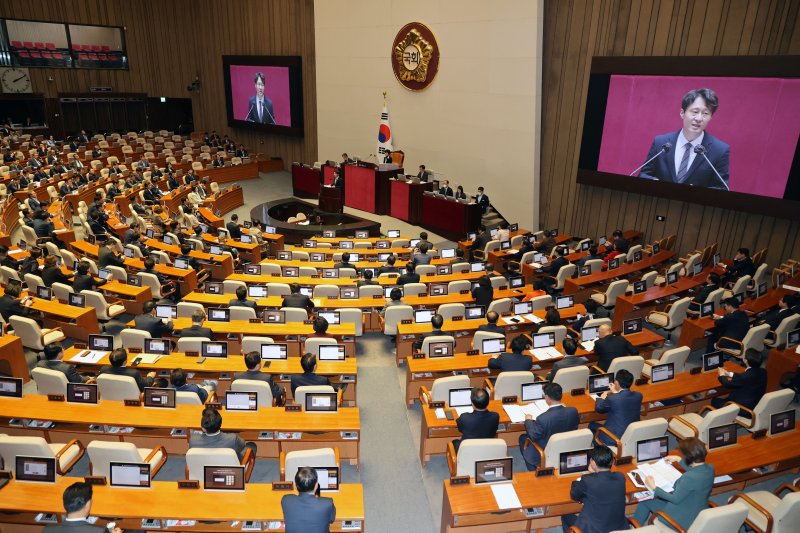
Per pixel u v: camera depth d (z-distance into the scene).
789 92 13.06
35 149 27.73
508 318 10.60
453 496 5.65
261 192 26.86
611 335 8.80
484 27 19.44
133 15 33.34
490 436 6.70
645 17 15.70
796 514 5.22
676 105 15.16
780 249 14.24
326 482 5.65
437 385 7.52
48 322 10.85
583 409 7.43
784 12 13.04
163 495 5.55
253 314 10.22
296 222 20.86
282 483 5.64
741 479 6.43
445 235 19.66
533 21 17.92
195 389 7.66
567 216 19.05
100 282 12.40
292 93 27.84
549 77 18.52
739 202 14.36
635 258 14.96
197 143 32.44
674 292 12.21
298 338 9.88
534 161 19.06
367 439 8.24
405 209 21.28
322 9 25.12
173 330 10.07
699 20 14.57
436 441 7.54
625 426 6.91
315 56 26.55
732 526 4.87
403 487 7.25
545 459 6.20
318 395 7.14
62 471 6.55
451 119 21.42
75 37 32.25
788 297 10.30
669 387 8.05
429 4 21.03
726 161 14.45
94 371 8.87
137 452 5.81
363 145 25.30
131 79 34.22
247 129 31.72
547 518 5.96
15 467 5.71
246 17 30.16
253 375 7.64
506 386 7.59
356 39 24.17
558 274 13.53
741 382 7.84
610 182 17.09
